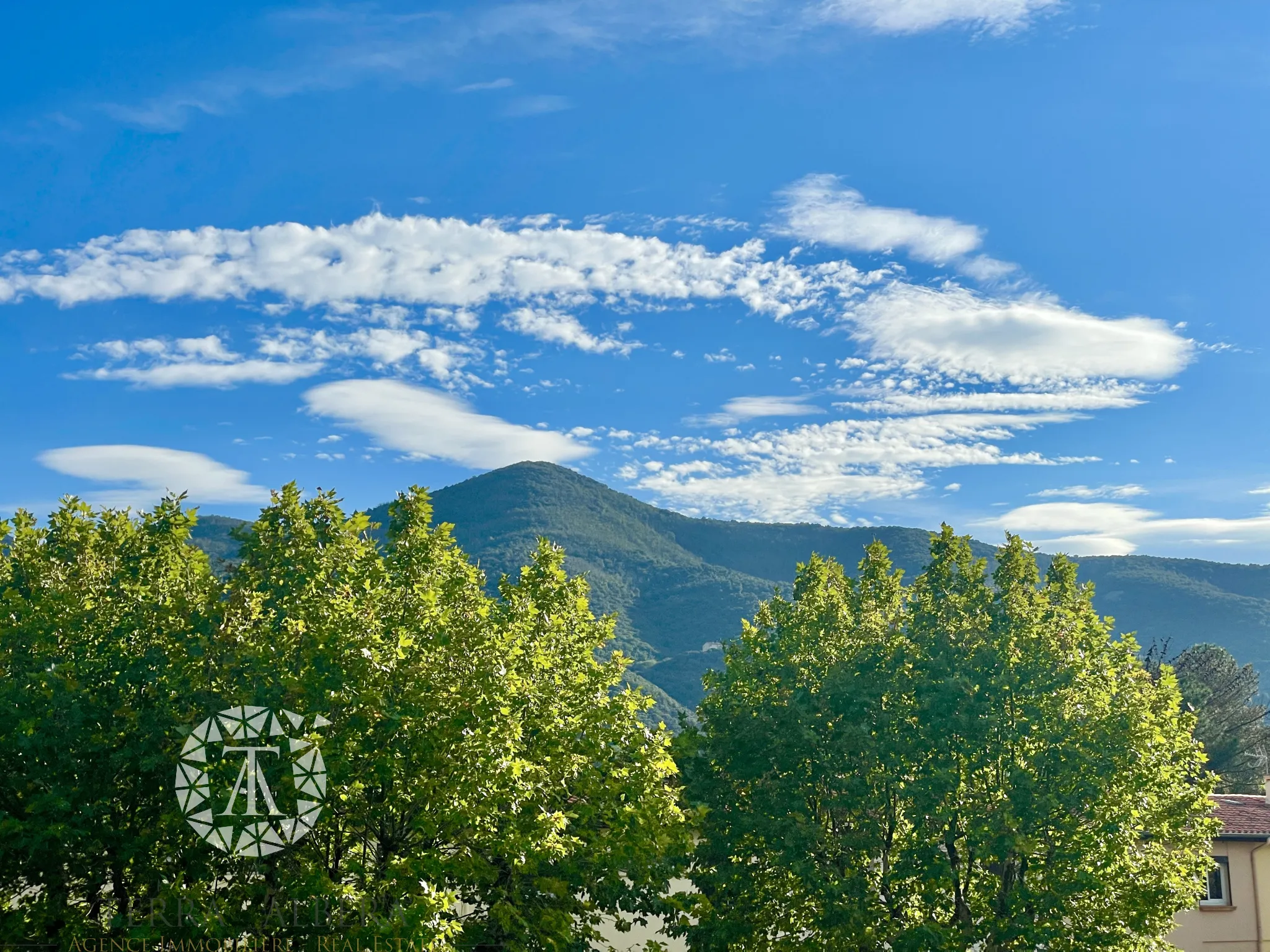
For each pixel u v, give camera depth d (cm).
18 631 1622
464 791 1543
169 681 1617
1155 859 2392
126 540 1944
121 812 1639
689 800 2408
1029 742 2348
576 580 2345
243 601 1686
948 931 2230
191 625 1698
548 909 1802
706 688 2755
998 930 2239
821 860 2306
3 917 1598
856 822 2361
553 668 2058
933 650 2402
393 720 1528
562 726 1911
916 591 2614
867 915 2205
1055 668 2338
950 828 2319
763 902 2386
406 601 1750
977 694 2309
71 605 1714
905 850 2273
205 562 1969
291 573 1819
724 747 2484
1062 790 2259
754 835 2377
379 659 1583
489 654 1650
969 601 2478
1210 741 6788
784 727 2345
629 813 1891
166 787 1600
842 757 2319
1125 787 2256
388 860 1591
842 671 2394
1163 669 2527
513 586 2325
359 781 1545
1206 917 3369
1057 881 2244
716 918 2292
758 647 2720
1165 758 2375
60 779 1564
